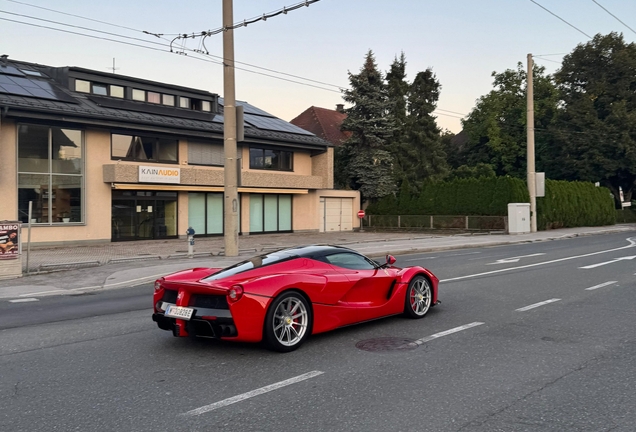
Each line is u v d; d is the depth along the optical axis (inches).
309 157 1398.9
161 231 1078.4
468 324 301.0
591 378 202.5
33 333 298.5
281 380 203.9
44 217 902.4
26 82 948.0
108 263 679.1
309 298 255.4
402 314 329.1
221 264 641.6
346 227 1510.8
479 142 2448.3
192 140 1117.7
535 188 1316.4
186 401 181.9
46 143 903.7
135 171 978.1
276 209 1315.2
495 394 185.3
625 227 1691.7
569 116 1989.4
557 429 155.4
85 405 179.0
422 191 1488.7
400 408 172.7
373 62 1537.9
